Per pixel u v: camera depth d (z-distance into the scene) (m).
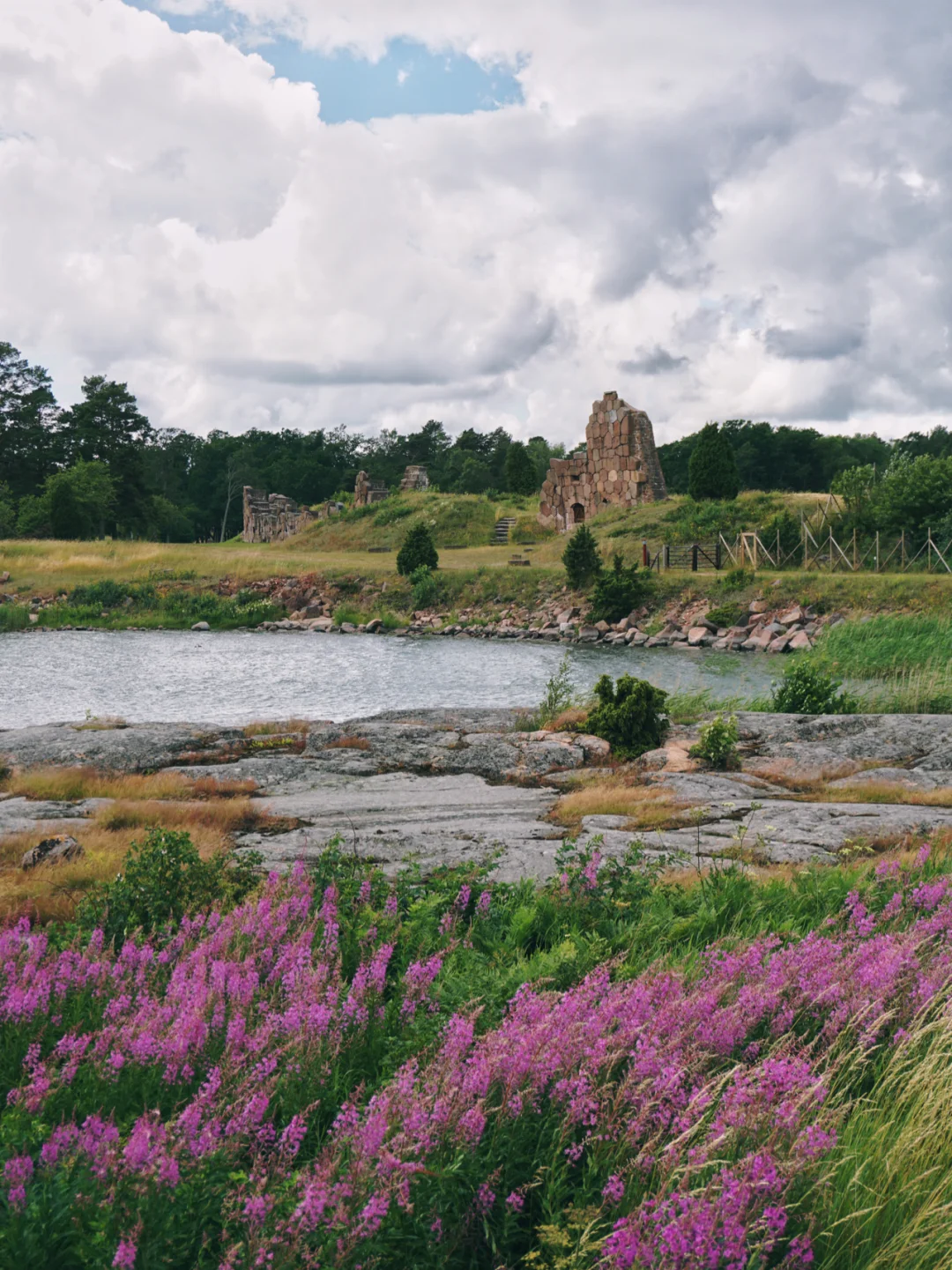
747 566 38.91
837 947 5.24
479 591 42.50
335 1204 2.81
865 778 11.83
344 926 5.94
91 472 81.56
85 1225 2.75
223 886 6.84
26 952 5.31
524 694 23.70
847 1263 3.05
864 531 38.66
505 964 5.73
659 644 33.44
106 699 23.05
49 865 8.09
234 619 42.50
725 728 12.96
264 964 5.19
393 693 24.00
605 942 5.80
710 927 6.36
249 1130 3.37
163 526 109.44
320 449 163.75
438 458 156.75
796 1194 3.14
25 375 98.00
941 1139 3.57
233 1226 2.88
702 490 48.28
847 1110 3.80
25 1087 3.74
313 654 32.06
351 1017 4.46
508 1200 3.10
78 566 49.25
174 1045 4.02
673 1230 2.68
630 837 9.26
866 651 24.09
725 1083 3.77
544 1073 3.59
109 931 6.23
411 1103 3.30
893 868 7.18
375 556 54.47
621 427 54.44
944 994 4.64
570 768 13.23
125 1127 3.49
